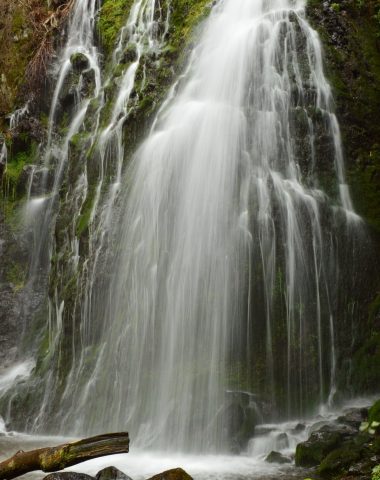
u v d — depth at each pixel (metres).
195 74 10.50
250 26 10.30
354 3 10.83
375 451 6.27
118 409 8.72
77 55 13.87
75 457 4.58
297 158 9.23
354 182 9.44
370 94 10.11
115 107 11.60
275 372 8.21
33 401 9.70
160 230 9.25
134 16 13.58
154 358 8.72
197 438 7.82
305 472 6.46
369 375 8.69
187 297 8.67
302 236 8.68
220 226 8.77
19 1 15.99
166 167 9.53
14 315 12.59
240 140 9.05
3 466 4.72
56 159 13.52
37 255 12.95
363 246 9.09
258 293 8.37
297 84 9.52
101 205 10.27
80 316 9.82
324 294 8.66
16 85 15.16
